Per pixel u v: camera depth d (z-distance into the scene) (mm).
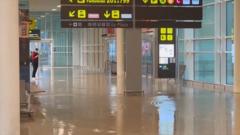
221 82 25703
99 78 34656
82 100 19766
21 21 17297
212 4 26828
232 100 19438
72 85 27969
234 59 23172
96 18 19203
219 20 25953
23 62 17906
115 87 26250
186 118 14477
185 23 19672
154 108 16984
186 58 30266
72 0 19062
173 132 12109
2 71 10219
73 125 13344
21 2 17906
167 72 30906
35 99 20250
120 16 19344
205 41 27812
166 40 30641
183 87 26500
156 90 24438
